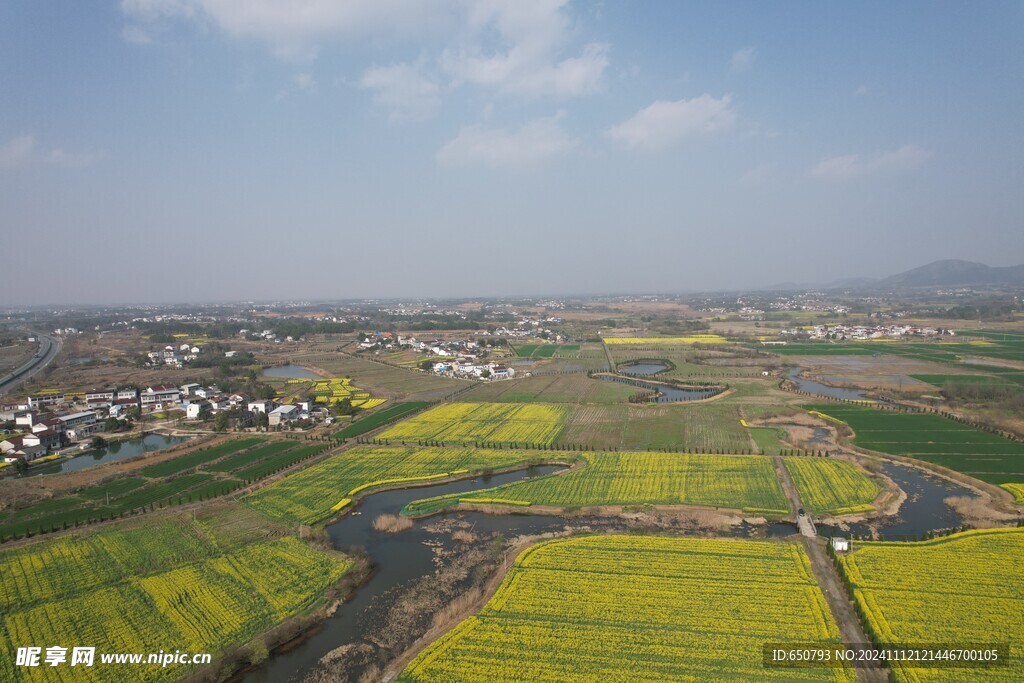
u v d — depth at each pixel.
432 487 92.44
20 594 59.28
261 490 89.81
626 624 51.34
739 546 65.94
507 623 51.94
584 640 49.22
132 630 52.97
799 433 116.75
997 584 56.09
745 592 56.03
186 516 79.12
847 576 57.56
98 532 73.94
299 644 51.97
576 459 102.75
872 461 97.75
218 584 61.06
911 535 70.56
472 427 128.25
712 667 45.38
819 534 70.88
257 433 126.19
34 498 86.12
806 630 49.78
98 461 110.44
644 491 85.94
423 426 130.12
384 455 108.06
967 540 65.56
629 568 61.41
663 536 69.75
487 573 63.00
